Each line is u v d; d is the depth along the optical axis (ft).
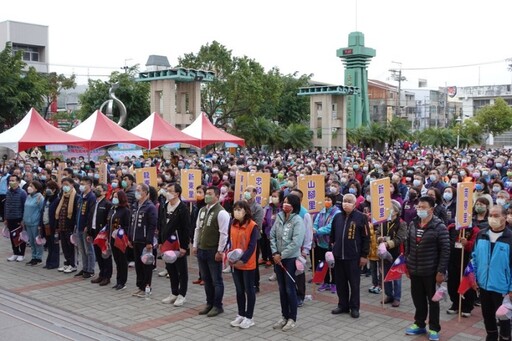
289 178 42.65
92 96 131.23
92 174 50.14
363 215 27.53
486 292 22.18
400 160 88.28
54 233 37.99
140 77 101.91
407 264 24.80
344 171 53.11
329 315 27.81
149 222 30.86
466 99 355.77
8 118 97.76
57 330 24.88
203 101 135.13
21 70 104.53
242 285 25.80
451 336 24.53
